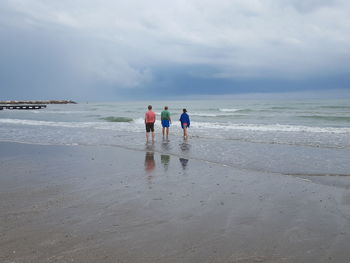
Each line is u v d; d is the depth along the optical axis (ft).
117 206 17.24
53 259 11.27
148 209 16.75
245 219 15.28
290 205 17.43
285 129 62.80
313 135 52.39
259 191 20.35
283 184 22.18
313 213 16.12
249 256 11.52
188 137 51.70
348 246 12.23
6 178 24.03
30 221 15.02
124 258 11.35
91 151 38.04
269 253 11.76
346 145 41.01
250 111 138.10
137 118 103.60
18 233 13.61
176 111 152.87
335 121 82.58
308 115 102.63
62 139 50.47
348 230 13.83
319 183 22.45
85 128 69.31
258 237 13.17
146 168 27.84
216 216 15.70
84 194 19.57
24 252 11.84
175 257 11.45
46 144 44.73
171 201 18.15
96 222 14.88
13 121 95.35
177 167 28.32
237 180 23.36
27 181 23.00
